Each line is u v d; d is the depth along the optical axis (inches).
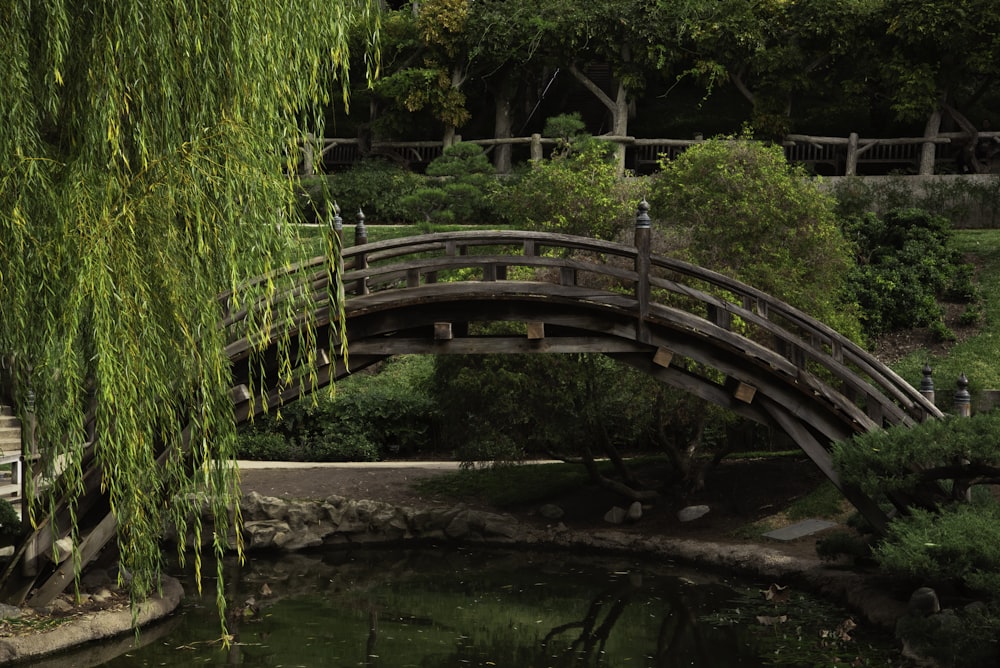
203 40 291.1
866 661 365.4
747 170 638.5
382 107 1146.7
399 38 1100.5
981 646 346.9
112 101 273.6
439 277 728.3
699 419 616.4
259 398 438.3
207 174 289.3
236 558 584.1
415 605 469.4
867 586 450.6
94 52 276.4
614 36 1031.0
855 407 452.8
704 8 1027.9
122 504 309.4
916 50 971.9
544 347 455.8
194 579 522.0
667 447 634.2
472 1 1085.1
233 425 323.6
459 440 628.4
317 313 427.8
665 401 588.4
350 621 438.0
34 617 388.2
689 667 370.9
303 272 335.0
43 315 281.9
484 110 1185.4
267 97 301.6
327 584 515.8
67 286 279.4
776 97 1029.2
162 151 289.6
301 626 427.2
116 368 279.3
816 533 549.3
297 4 307.3
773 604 459.5
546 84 1204.5
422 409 815.7
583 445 626.2
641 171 1093.8
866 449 413.7
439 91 1063.6
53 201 277.0
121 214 277.9
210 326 301.7
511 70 1072.8
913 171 1011.3
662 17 1024.9
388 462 780.6
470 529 620.4
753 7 1029.8
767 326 456.8
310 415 815.7
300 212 331.9
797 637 402.0
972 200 936.3
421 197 974.4
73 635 379.6
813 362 608.7
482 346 454.6
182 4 284.8
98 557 452.1
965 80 997.8
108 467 295.4
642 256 453.4
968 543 355.3
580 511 636.7
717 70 1007.0
